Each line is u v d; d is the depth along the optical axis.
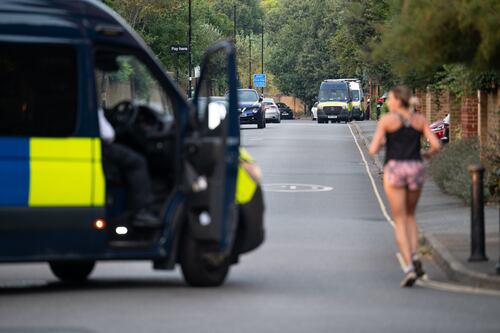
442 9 45.81
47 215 31.09
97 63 32.84
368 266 39.41
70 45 31.47
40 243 31.20
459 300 31.28
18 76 31.11
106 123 31.78
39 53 31.27
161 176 33.38
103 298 30.81
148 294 31.72
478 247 38.03
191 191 32.44
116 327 26.17
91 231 31.48
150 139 32.88
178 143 32.59
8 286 34.16
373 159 100.06
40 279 36.22
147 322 26.89
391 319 27.75
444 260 39.12
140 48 32.56
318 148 116.12
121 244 31.98
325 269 38.47
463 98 87.62
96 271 37.88
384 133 34.94
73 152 31.34
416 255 34.62
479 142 71.62
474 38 46.25
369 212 59.97
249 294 31.94
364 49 110.81
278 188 73.12
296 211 60.19
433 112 116.50
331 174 84.44
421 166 34.81
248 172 33.75
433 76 78.31
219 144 32.06
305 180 79.31
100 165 31.56
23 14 31.31
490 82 67.69
